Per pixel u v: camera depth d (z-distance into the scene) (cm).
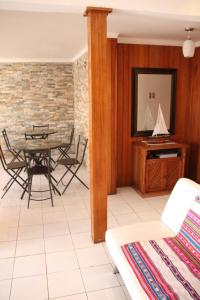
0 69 547
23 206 340
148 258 168
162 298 135
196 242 173
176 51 384
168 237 194
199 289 141
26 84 564
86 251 241
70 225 289
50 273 212
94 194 240
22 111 573
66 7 199
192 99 400
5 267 219
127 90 375
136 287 146
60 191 391
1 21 268
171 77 389
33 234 271
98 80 218
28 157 402
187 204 197
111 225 288
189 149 416
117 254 176
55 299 186
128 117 385
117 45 357
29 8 199
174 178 377
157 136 402
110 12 208
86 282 202
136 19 262
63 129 598
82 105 486
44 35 330
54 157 587
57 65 568
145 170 360
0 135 571
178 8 216
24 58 530
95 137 228
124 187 409
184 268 158
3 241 258
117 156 395
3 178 457
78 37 343
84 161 509
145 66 375
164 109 396
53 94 580
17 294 190
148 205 342
